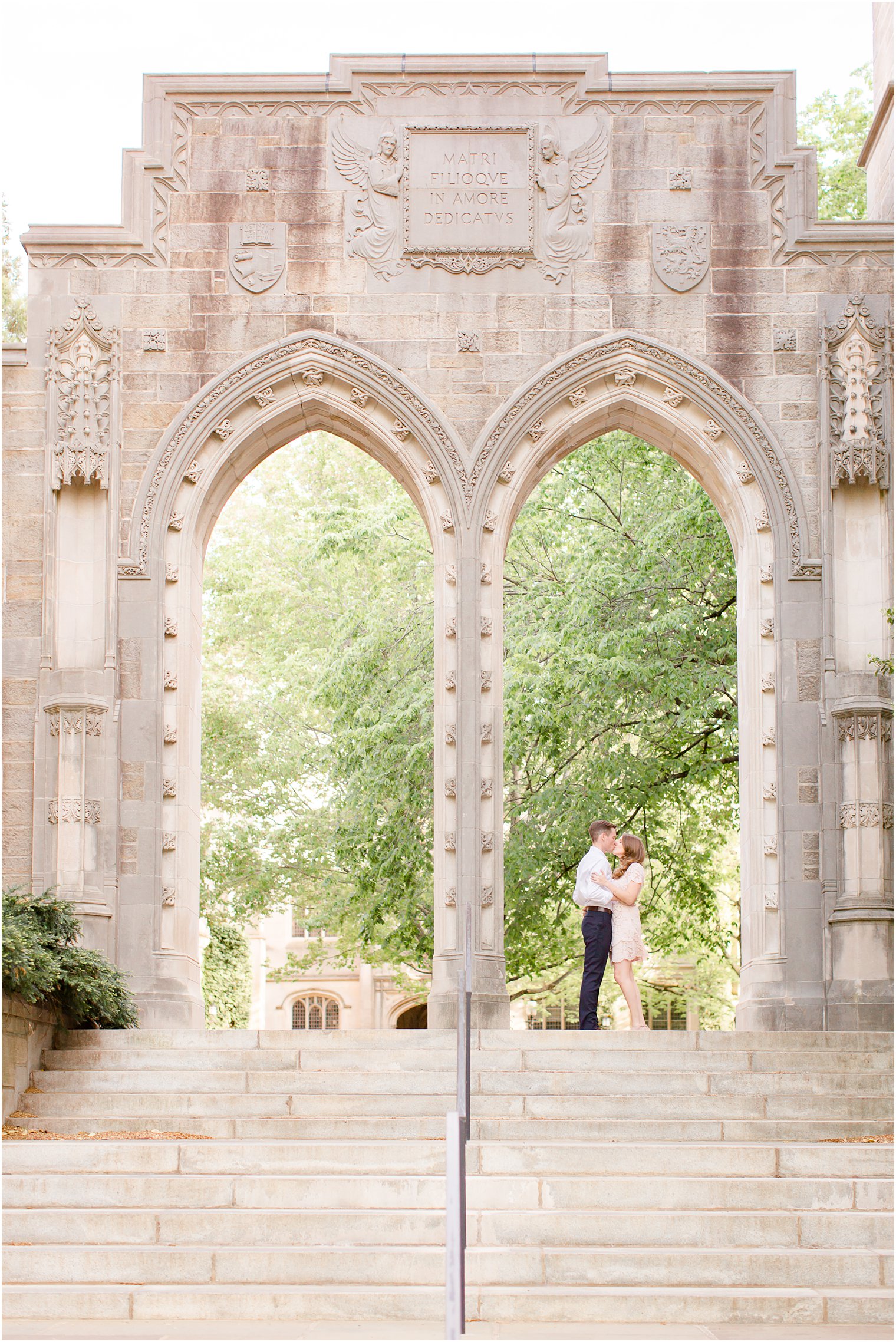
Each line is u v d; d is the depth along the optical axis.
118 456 17.12
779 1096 11.94
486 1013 16.02
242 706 30.73
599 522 23.28
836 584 16.94
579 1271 8.73
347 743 24.42
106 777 16.48
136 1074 12.27
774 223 17.67
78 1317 8.30
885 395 17.14
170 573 17.06
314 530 31.58
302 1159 10.30
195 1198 9.68
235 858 29.58
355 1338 7.56
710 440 17.44
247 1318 8.27
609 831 14.93
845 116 27.20
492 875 16.59
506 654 22.70
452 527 17.16
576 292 17.59
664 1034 13.16
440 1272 8.71
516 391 17.33
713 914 24.53
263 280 17.59
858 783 16.31
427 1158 10.31
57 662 16.73
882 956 15.97
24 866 16.27
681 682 21.12
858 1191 9.69
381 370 17.36
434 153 17.83
